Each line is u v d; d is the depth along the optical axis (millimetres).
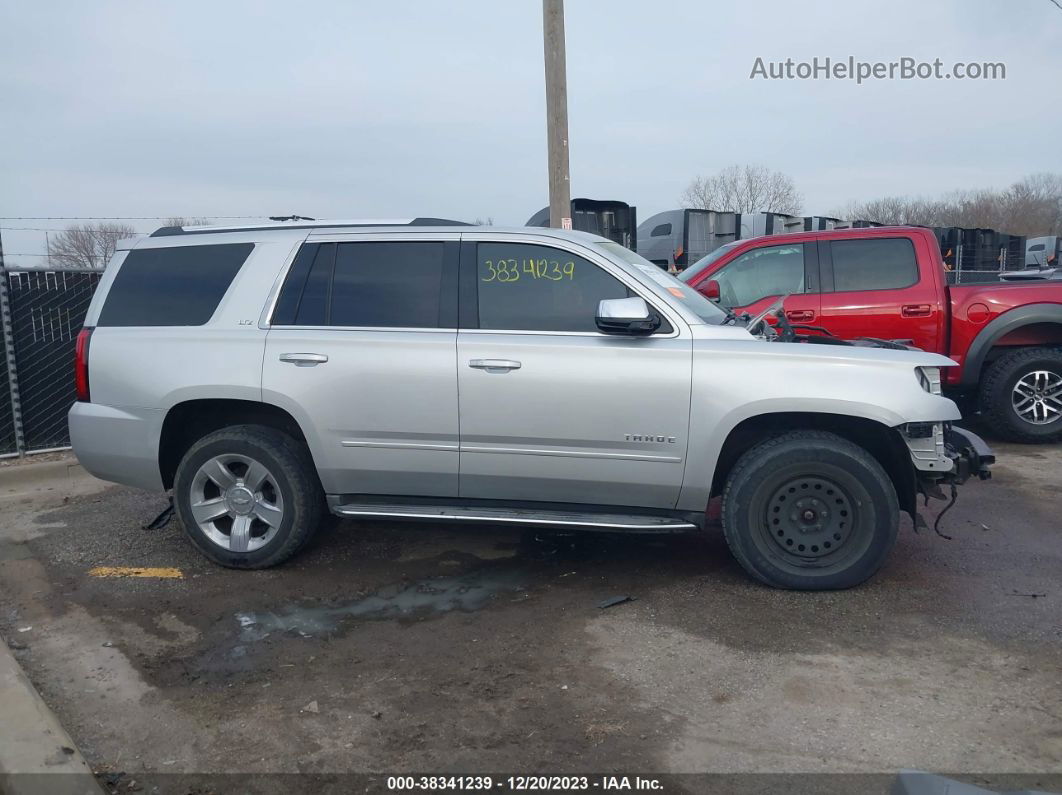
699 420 4434
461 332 4656
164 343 4930
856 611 4344
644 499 4629
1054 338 7930
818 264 7922
